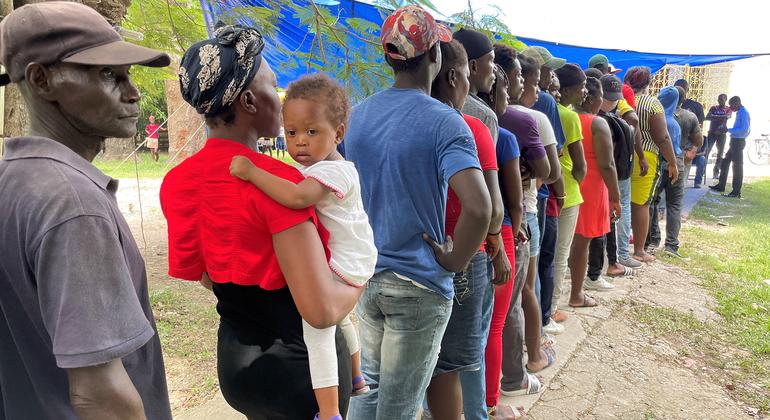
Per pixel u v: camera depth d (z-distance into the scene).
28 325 1.17
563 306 5.00
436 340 2.06
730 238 7.82
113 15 3.22
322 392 1.43
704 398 3.60
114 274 1.13
